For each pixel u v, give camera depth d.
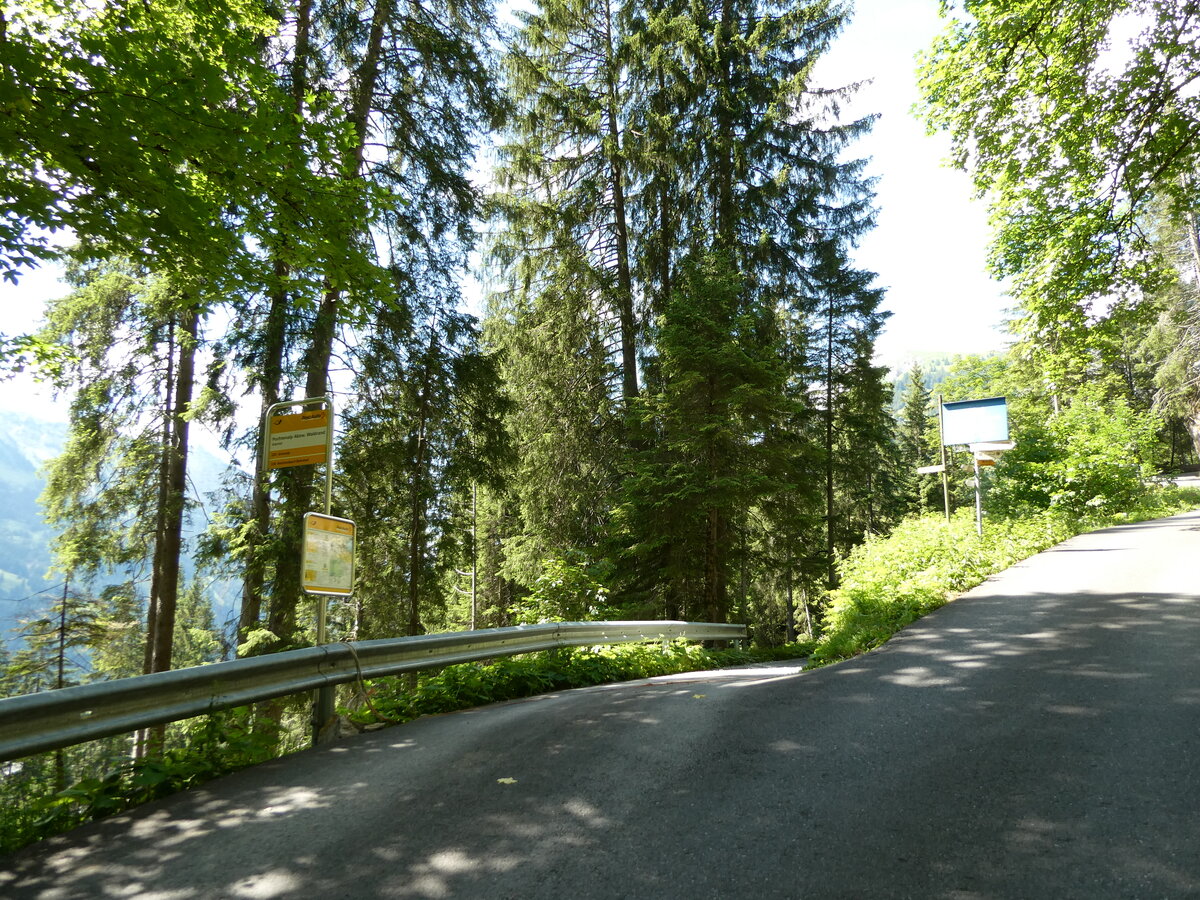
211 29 8.20
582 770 4.43
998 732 4.52
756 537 23.25
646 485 18.94
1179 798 3.43
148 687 4.53
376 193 8.73
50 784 4.51
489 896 2.94
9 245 7.82
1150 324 14.58
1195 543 11.85
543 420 22.45
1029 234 14.31
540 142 23.64
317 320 13.30
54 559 18.64
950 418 15.77
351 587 6.68
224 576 14.34
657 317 22.34
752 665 14.02
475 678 7.91
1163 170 13.00
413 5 15.34
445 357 15.87
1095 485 20.44
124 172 7.27
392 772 4.68
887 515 46.22
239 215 8.99
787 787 3.92
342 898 2.99
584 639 10.58
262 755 5.14
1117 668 5.62
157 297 15.86
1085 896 2.71
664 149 22.44
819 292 27.75
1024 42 13.28
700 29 22.53
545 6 23.38
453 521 16.89
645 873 3.06
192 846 3.63
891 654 7.02
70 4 8.60
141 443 17.84
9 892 3.25
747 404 18.88
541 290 23.38
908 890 2.81
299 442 6.87
